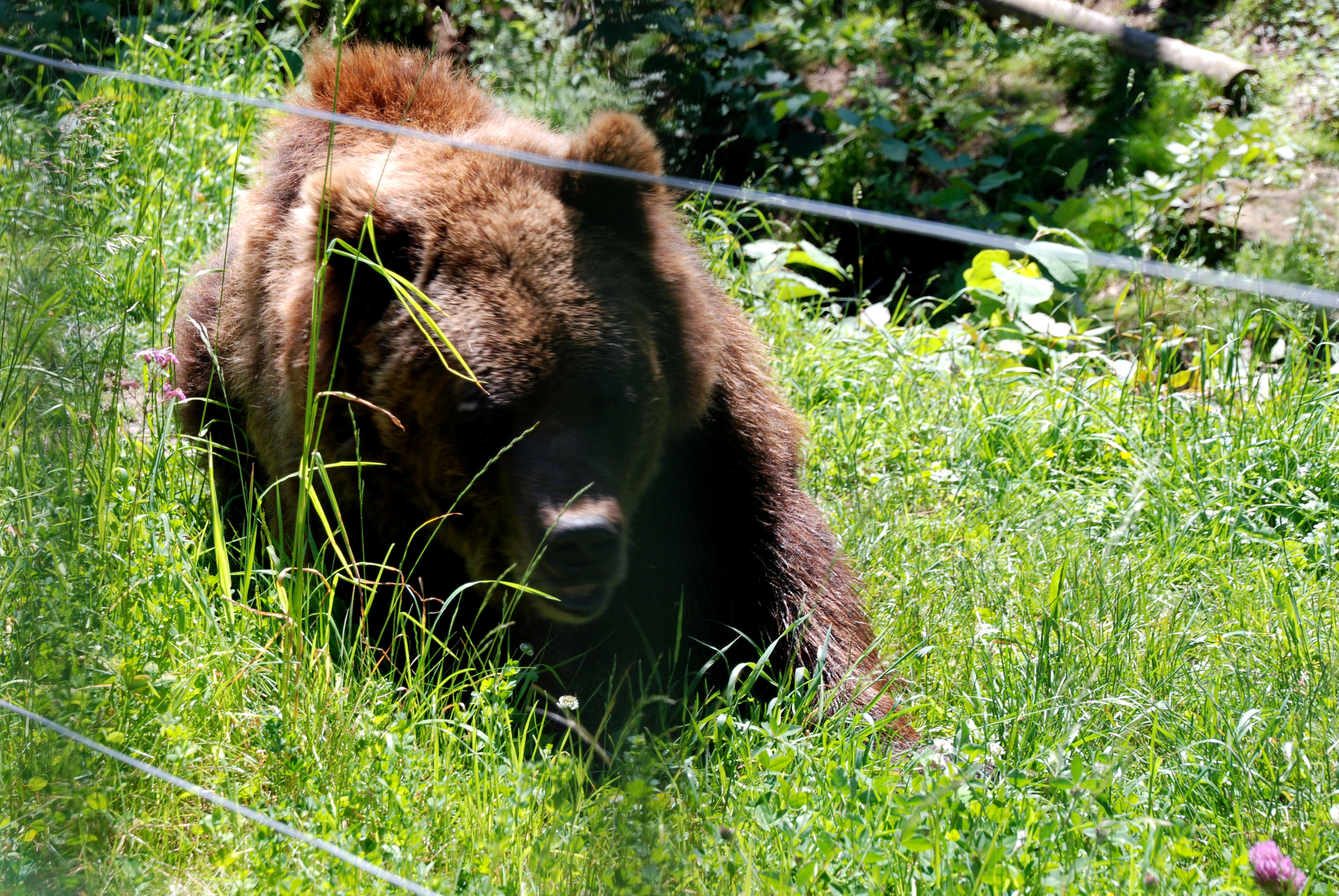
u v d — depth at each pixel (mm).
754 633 4922
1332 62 11797
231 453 5492
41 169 5711
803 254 8898
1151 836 3225
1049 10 13047
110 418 4766
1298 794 3787
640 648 4949
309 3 9586
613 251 4418
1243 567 5539
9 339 4676
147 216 7121
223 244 5902
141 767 3240
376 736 3816
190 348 5582
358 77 5055
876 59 12703
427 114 4973
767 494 4973
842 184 10969
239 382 5020
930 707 4516
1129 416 7000
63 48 8102
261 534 5109
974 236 3355
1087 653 4523
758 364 5238
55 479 4301
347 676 4152
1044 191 11430
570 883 3275
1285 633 4723
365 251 4219
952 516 6230
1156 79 11906
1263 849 3223
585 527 3908
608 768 4195
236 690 4027
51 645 3758
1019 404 7277
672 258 4637
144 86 8242
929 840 3195
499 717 4062
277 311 4578
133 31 9141
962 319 8734
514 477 4055
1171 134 11281
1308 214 9539
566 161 4340
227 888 3303
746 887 3188
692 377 4594
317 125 4984
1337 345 7434
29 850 3344
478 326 4059
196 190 7785
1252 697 4332
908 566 5570
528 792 3654
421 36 10273
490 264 4164
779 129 11312
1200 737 4133
